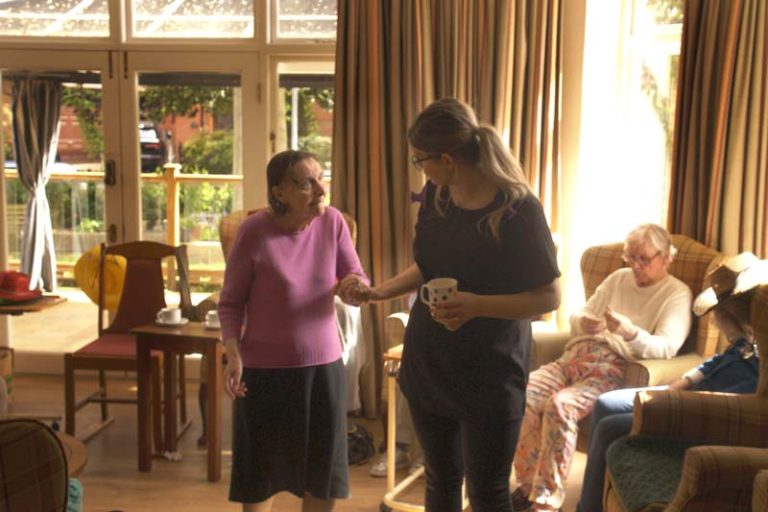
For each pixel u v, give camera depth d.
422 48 4.25
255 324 2.56
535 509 3.10
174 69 4.66
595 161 4.42
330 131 4.73
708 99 3.54
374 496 3.42
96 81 4.71
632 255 3.38
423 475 3.52
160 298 4.09
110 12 4.63
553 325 4.35
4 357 4.30
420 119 2.03
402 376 2.23
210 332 3.56
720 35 3.49
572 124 4.36
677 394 2.57
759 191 3.43
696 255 3.52
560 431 3.11
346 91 4.34
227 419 4.29
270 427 2.58
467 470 2.15
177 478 3.57
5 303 3.81
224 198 4.79
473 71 4.28
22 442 1.49
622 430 2.81
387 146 4.36
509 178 1.98
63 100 4.73
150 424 3.67
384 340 4.41
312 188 2.49
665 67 4.30
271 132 4.72
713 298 3.05
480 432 2.09
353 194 4.38
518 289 2.01
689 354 3.37
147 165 4.78
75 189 4.81
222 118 4.71
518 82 4.22
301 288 2.56
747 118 3.43
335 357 2.63
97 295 4.81
